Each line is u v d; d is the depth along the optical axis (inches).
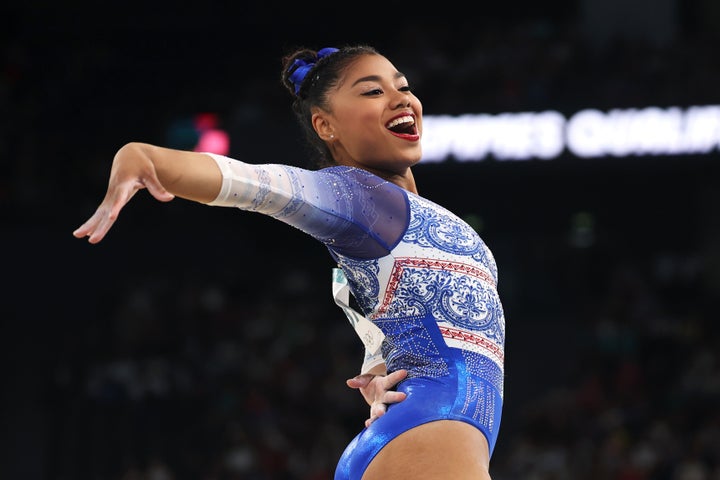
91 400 1780.3
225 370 1866.4
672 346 1937.7
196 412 1772.9
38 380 1894.7
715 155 1924.2
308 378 1839.3
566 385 1934.1
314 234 340.8
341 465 347.9
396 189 349.7
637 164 1953.7
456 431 324.8
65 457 1739.7
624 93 1952.5
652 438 1588.3
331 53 383.6
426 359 339.0
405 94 372.5
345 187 337.1
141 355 1891.0
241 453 1615.4
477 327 344.8
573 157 1958.7
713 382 1763.0
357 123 367.2
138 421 1743.4
